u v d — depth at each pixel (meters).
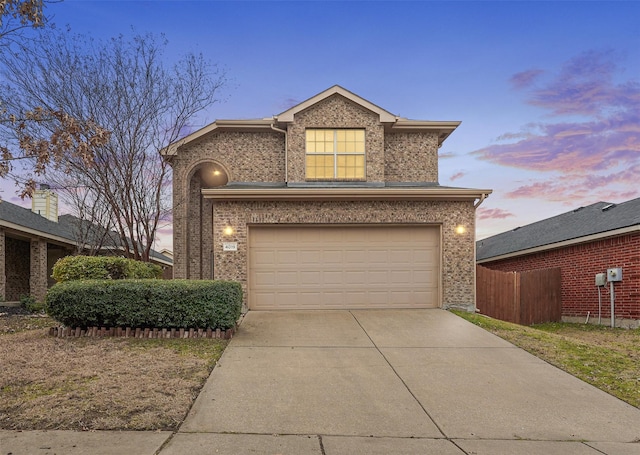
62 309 7.63
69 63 11.14
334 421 4.36
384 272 10.72
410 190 10.41
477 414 4.61
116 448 3.58
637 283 10.50
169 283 7.89
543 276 12.54
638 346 8.27
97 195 12.85
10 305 12.20
